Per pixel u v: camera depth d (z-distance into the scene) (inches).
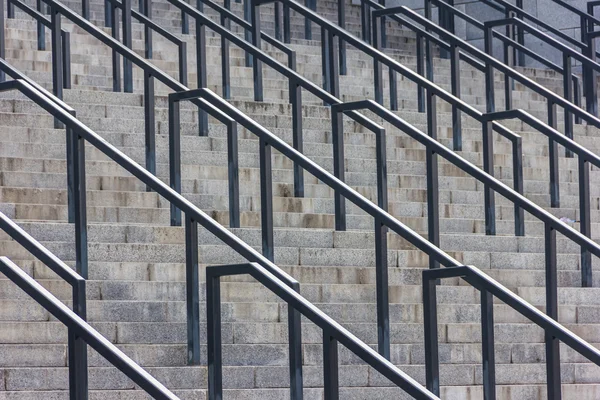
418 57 692.7
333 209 535.8
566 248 553.3
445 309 459.5
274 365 402.9
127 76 605.9
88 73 652.7
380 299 402.3
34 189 476.1
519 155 552.4
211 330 342.6
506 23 732.7
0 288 399.5
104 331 390.0
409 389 306.3
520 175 552.7
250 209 525.7
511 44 767.7
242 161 556.1
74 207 413.7
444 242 520.7
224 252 455.5
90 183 502.3
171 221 470.0
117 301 403.9
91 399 350.9
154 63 679.1
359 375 402.9
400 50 927.0
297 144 538.6
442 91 568.7
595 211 599.5
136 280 430.6
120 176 510.0
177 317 411.2
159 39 747.4
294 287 347.3
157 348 385.1
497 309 479.5
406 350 426.0
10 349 366.9
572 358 463.2
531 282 509.0
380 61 596.1
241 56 743.1
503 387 418.0
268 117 603.5
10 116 527.5
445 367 420.2
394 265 492.1
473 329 451.2
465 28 1005.2
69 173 443.5
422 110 692.1
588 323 490.9
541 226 576.1
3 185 483.8
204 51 601.3
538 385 424.8
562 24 968.3
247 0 780.0
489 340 360.8
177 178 473.7
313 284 450.3
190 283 382.3
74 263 428.5
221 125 582.6
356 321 442.6
